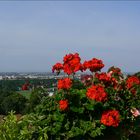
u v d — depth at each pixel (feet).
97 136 6.15
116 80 7.39
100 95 6.06
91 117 6.19
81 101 6.21
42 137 5.78
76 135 5.92
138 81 7.30
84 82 7.22
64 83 6.13
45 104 6.23
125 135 6.71
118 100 6.98
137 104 7.22
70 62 6.80
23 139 5.71
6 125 5.81
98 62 7.00
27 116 6.14
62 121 6.01
